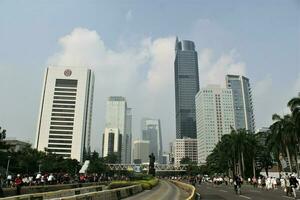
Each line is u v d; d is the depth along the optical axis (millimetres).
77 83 190375
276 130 70312
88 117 197750
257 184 60750
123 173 154750
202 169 176125
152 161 95875
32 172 92125
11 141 147000
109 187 44469
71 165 116000
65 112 186250
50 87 188750
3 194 25641
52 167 98000
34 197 19469
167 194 35281
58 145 181875
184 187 46562
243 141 96312
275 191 40312
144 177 76625
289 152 70250
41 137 182500
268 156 103812
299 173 66750
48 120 184500
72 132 184000
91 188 34781
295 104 62938
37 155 99000
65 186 40188
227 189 47250
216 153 135500
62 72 191000
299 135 63844
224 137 105438
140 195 33406
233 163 109438
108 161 189875
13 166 88000
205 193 36375
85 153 187125
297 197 29203
